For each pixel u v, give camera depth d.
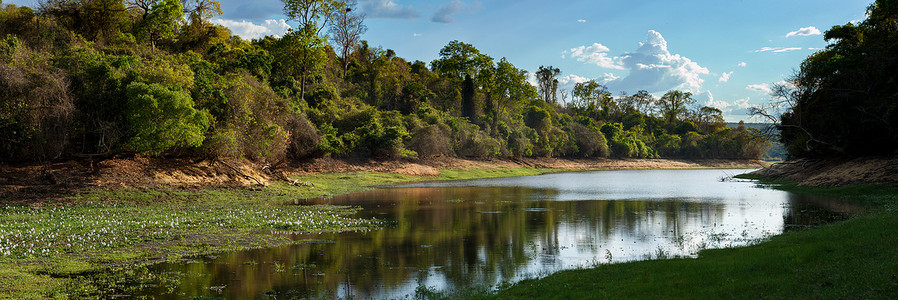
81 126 29.75
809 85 43.50
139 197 27.78
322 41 66.62
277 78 64.19
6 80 25.89
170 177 32.28
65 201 25.08
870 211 22.48
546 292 10.09
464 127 79.81
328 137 55.47
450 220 23.17
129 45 46.00
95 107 30.27
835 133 41.47
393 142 60.44
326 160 54.03
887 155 37.31
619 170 98.38
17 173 27.44
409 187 45.81
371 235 19.05
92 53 32.16
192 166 34.72
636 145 119.00
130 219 21.33
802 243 13.86
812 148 43.91
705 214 25.08
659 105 156.25
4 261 13.77
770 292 8.53
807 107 44.53
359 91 78.06
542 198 34.62
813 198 31.39
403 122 69.19
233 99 39.38
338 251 16.00
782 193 36.38
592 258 14.94
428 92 89.81
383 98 81.94
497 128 89.19
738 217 23.72
